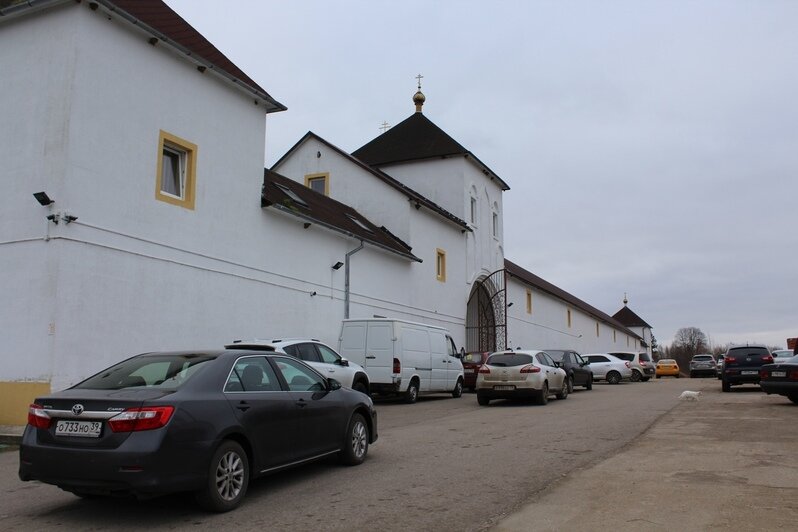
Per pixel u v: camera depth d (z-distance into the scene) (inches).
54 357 439.8
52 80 481.4
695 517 222.8
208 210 606.5
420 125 1349.7
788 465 311.0
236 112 657.0
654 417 543.8
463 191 1256.2
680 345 5319.9
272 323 688.4
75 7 484.7
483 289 1373.0
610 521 220.7
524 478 296.4
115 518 236.8
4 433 417.1
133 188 522.3
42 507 253.8
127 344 502.6
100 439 221.3
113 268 495.5
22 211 471.2
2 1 520.7
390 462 342.3
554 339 1875.0
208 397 245.0
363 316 880.3
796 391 621.0
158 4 604.7
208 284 598.5
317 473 314.0
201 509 245.8
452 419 559.5
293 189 882.8
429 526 220.8
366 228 973.2
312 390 311.7
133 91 530.6
